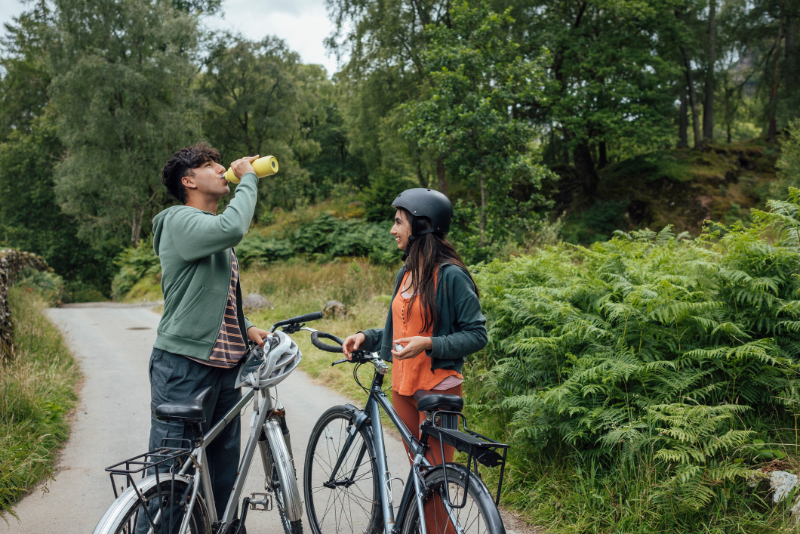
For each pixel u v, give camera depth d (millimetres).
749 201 21547
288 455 2326
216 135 31625
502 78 12320
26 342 6258
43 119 31500
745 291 3037
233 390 2281
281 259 19359
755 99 27953
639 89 21859
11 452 3326
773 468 2500
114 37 24828
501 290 4324
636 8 20500
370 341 2385
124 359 7090
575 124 21469
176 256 2096
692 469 2373
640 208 22266
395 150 24500
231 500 2156
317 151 37844
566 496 2809
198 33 27109
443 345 1939
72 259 35344
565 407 2887
